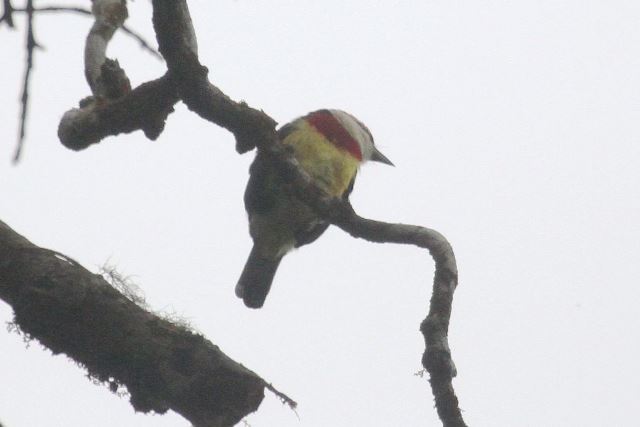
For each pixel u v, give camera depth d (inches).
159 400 240.8
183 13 247.1
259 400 238.4
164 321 243.3
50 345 240.7
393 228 263.1
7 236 242.2
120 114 268.2
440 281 243.6
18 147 247.6
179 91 259.4
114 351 238.2
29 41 248.1
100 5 292.4
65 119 275.6
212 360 237.6
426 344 224.2
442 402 214.1
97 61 284.8
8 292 239.1
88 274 242.8
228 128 270.4
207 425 233.9
